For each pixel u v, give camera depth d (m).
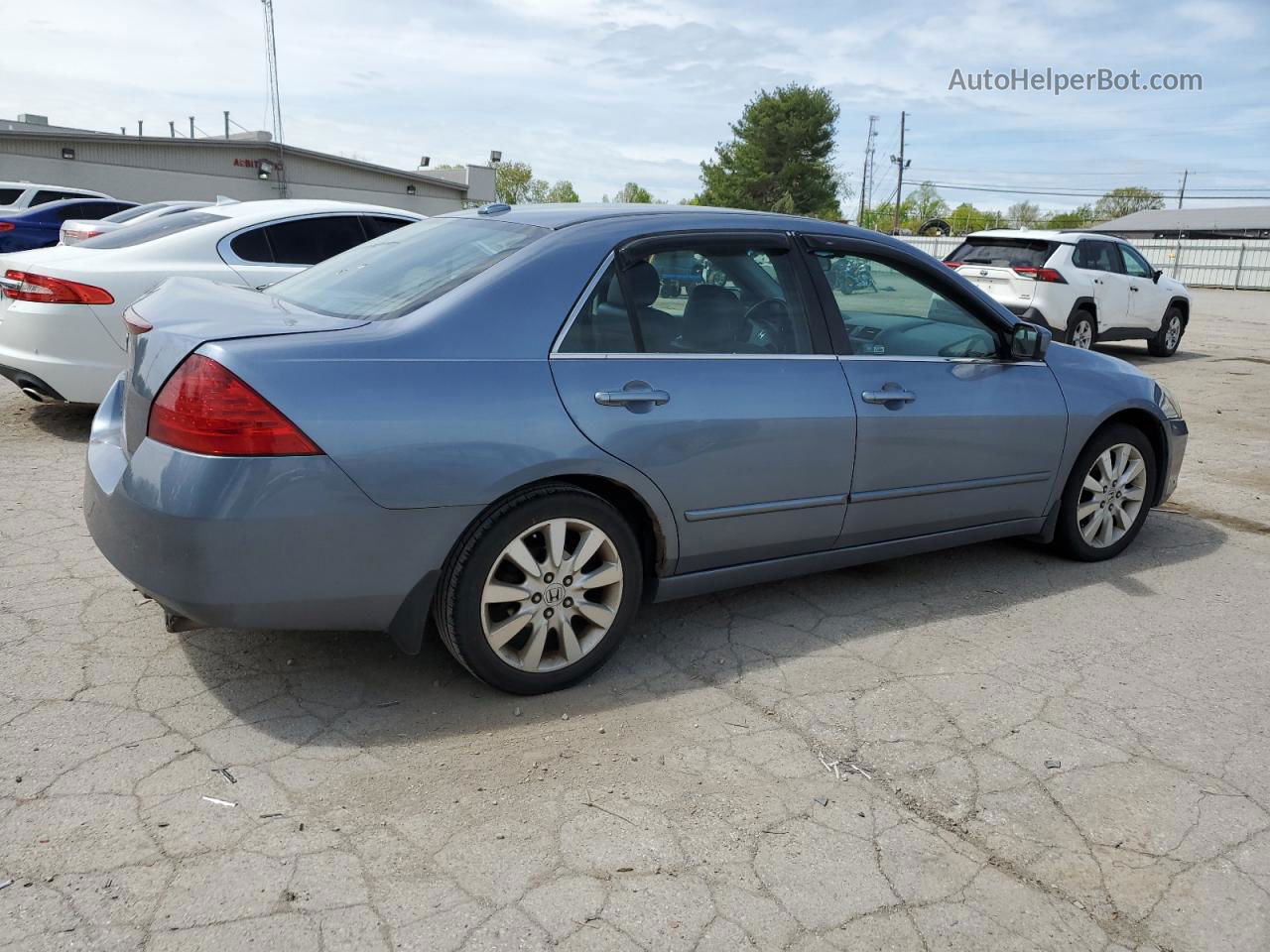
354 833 2.45
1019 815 2.67
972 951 2.17
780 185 56.69
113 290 6.01
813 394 3.57
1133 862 2.50
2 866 2.26
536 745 2.90
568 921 2.18
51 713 2.94
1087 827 2.63
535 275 3.11
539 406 2.97
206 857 2.32
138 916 2.12
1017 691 3.38
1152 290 13.25
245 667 3.29
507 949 2.09
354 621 2.86
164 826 2.43
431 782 2.68
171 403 2.66
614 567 3.22
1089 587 4.44
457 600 2.95
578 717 3.08
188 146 31.88
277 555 2.66
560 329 3.09
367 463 2.71
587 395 3.07
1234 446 7.66
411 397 2.79
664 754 2.89
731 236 3.56
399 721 3.00
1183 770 2.93
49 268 5.95
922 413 3.87
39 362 5.94
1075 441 4.45
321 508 2.68
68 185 29.97
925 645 3.74
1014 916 2.28
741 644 3.68
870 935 2.19
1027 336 4.16
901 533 4.01
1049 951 2.18
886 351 3.89
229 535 2.61
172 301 3.20
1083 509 4.66
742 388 3.41
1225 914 2.33
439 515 2.84
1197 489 6.30
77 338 5.96
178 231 6.66
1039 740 3.06
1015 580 4.49
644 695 3.24
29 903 2.14
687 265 3.43
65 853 2.31
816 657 3.59
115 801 2.52
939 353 4.07
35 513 4.78
